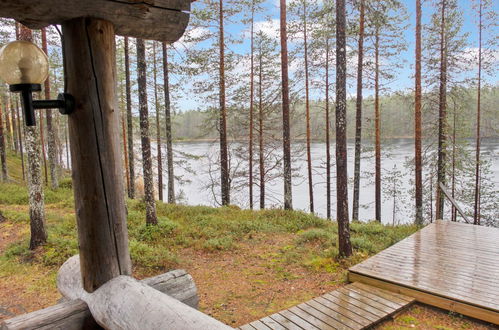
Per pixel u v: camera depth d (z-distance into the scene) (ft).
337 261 24.40
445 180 45.06
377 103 46.60
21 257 24.13
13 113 90.53
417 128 41.50
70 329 5.84
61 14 5.35
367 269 19.47
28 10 5.13
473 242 24.00
